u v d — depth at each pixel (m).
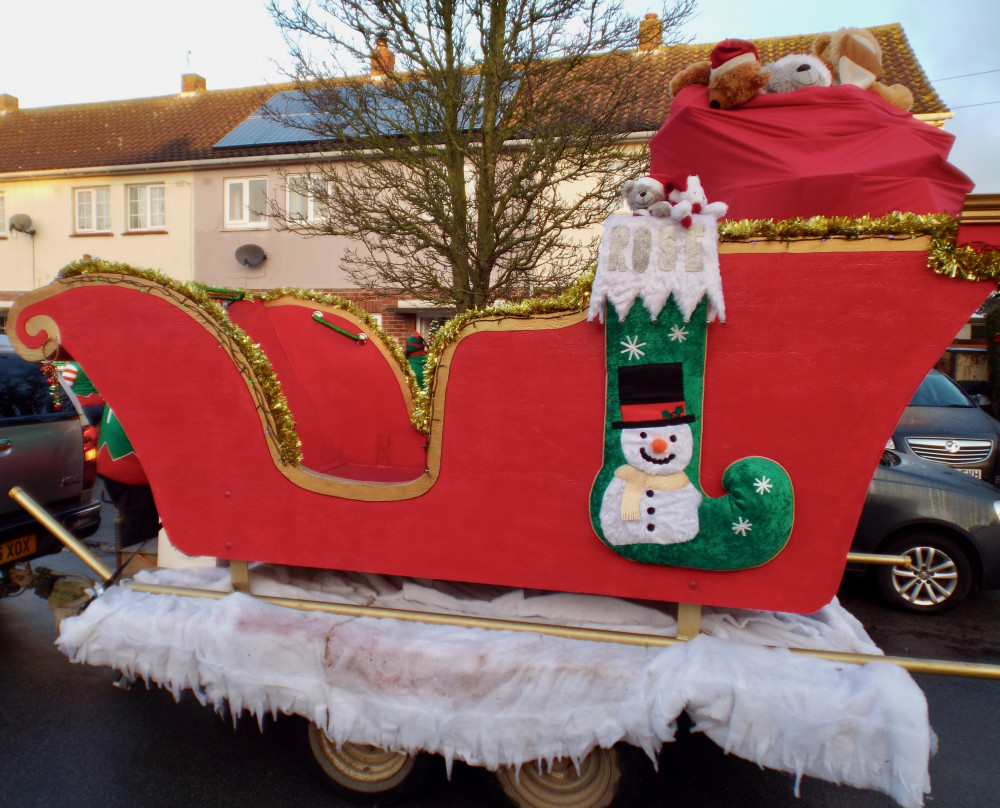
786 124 2.18
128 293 2.40
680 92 2.55
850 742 1.81
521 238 6.61
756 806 2.59
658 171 2.41
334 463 3.67
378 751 2.44
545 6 5.98
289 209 13.32
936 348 1.83
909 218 1.78
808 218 2.00
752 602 2.04
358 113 6.35
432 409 2.22
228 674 2.24
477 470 2.20
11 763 2.78
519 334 2.11
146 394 2.45
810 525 1.97
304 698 2.20
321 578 2.67
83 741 2.93
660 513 1.99
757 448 1.97
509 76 6.20
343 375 3.80
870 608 4.66
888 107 2.24
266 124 14.63
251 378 2.36
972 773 2.83
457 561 2.26
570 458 2.12
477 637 2.20
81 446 4.12
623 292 1.92
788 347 1.91
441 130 6.52
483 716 2.08
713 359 1.96
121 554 2.87
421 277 7.18
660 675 2.00
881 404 1.88
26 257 15.35
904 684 1.85
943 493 4.51
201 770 2.73
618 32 6.06
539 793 2.29
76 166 14.86
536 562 2.19
